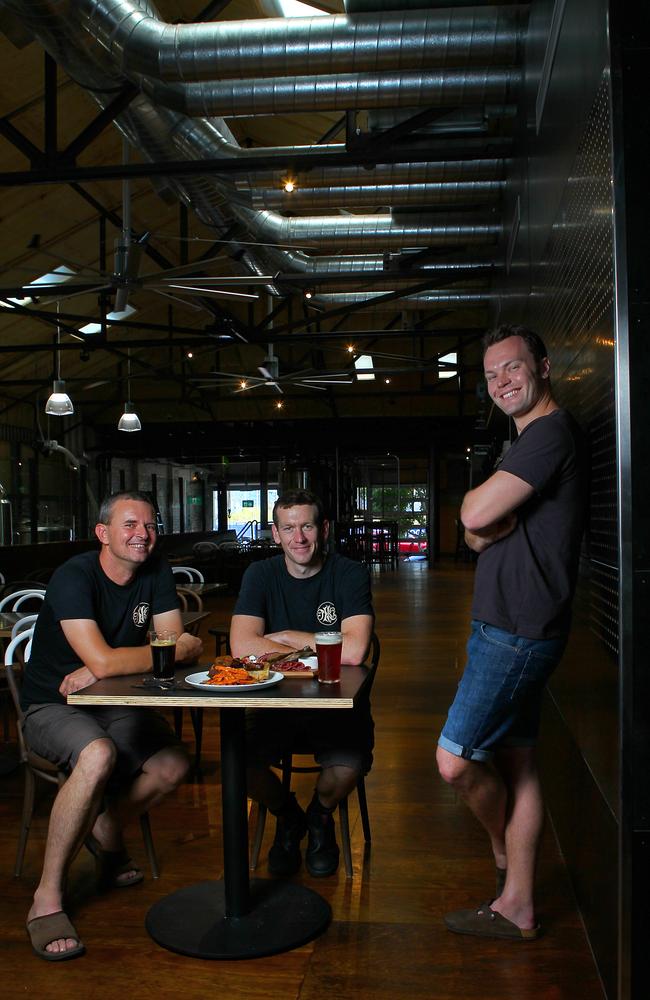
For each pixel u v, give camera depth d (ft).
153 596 9.40
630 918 5.88
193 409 66.85
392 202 22.21
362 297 35.68
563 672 9.66
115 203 34.37
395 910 8.32
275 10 20.10
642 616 5.92
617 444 5.97
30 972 7.16
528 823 7.70
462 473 77.05
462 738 7.18
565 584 6.92
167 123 19.54
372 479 95.40
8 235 33.32
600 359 6.77
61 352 52.26
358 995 6.75
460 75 15.57
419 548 90.74
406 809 11.37
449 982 6.93
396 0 13.98
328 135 26.25
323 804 9.30
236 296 24.29
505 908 7.76
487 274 28.71
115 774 8.48
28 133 26.96
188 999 6.72
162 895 8.69
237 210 24.93
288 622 9.53
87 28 14.79
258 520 102.42
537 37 11.66
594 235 6.95
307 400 65.36
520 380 7.30
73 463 56.70
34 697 8.85
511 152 17.10
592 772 7.40
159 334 53.78
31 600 20.83
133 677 8.24
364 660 8.90
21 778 12.87
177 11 22.75
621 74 6.00
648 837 5.87
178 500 90.43
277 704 6.72
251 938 7.59
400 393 59.93
